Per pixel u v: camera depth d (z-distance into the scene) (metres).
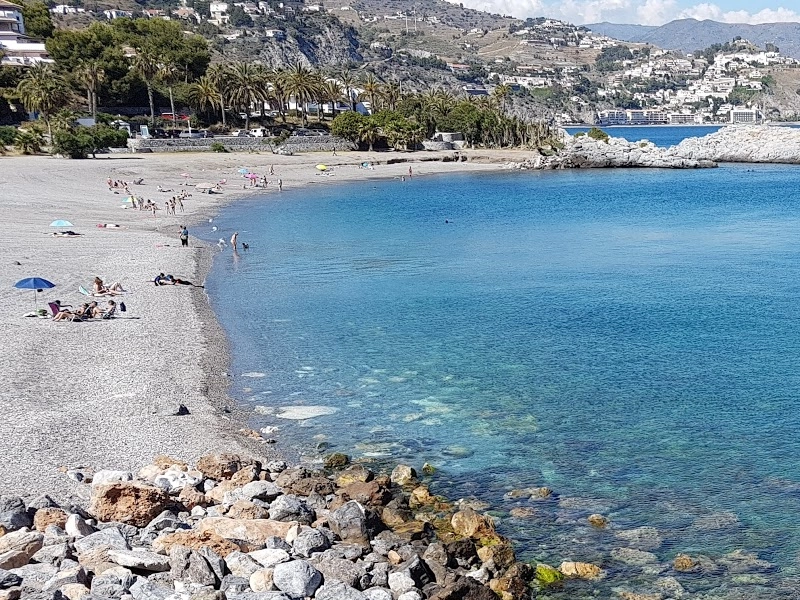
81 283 47.12
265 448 24.59
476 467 23.61
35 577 14.80
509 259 62.59
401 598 15.41
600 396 29.88
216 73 178.12
